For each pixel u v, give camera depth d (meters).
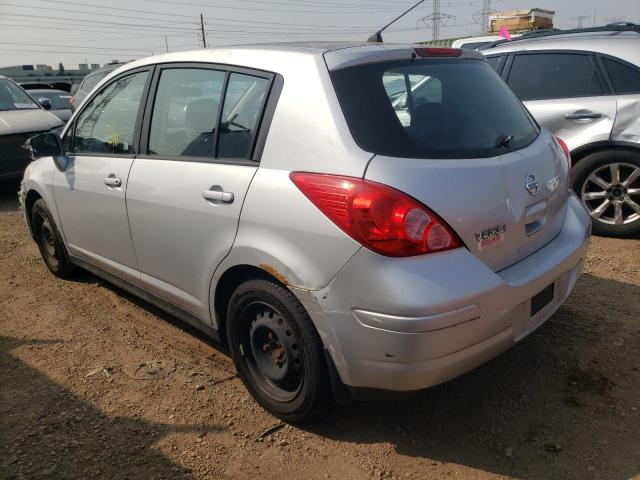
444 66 2.94
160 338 3.81
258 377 2.96
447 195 2.33
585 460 2.54
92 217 3.87
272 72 2.76
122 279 3.87
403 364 2.26
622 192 5.17
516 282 2.48
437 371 2.29
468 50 3.26
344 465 2.59
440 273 2.25
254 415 2.97
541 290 2.66
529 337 3.52
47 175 4.37
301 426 2.86
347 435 2.79
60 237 4.53
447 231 2.30
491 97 3.03
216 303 3.03
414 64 2.80
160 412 3.01
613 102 5.11
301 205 2.45
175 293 3.31
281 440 2.77
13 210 7.47
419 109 2.63
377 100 2.52
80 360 3.55
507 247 2.56
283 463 2.62
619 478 2.42
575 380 3.10
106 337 3.84
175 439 2.79
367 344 2.32
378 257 2.25
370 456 2.64
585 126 5.24
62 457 2.68
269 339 2.85
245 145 2.81
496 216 2.48
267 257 2.58
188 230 3.03
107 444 2.77
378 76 2.62
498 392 3.04
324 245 2.38
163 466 2.61
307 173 2.47
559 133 5.38
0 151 7.63
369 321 2.29
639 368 3.18
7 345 3.78
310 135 2.52
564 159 3.21
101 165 3.72
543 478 2.45
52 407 3.07
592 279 4.34
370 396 2.46
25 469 2.60
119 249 3.70
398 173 2.29
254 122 2.78
